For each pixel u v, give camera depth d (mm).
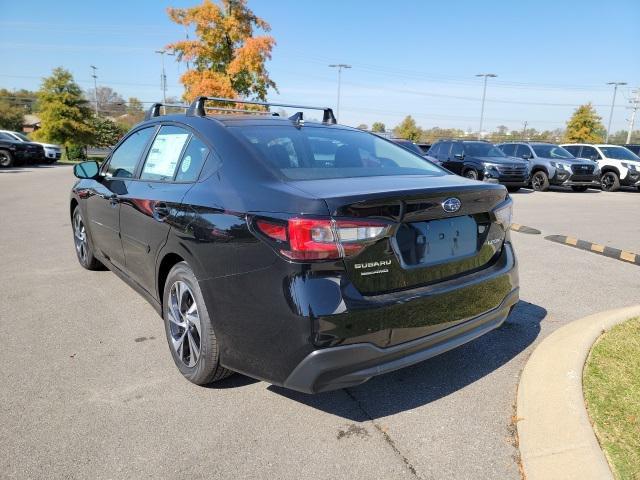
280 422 2727
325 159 3094
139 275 3850
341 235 2316
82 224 5535
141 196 3566
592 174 17547
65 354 3520
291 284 2320
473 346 3680
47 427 2654
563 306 4555
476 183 2971
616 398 2709
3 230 7988
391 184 2701
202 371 2945
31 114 91625
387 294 2479
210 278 2719
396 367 2518
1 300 4609
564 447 2363
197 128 3348
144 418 2750
